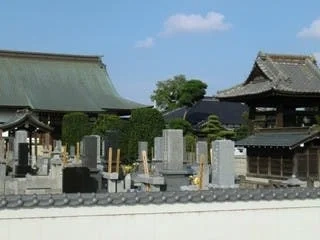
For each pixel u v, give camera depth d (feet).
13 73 229.25
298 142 89.10
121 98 233.14
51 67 240.53
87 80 241.35
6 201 30.58
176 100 295.89
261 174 102.22
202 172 59.93
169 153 72.23
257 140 103.86
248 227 34.91
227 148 60.29
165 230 33.24
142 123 139.13
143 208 32.81
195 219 33.86
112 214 32.19
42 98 215.10
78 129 161.68
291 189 37.14
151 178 64.03
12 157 107.65
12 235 30.40
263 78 112.47
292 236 35.73
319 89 104.99
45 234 30.96
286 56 113.80
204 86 267.80
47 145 139.85
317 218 36.40
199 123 230.07
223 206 34.40
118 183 71.61
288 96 104.27
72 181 61.26
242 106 261.24
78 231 31.58
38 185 76.74
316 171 90.94
